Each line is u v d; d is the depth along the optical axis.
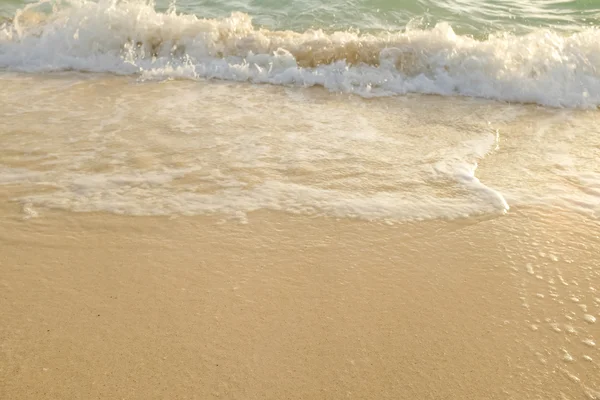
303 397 2.14
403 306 2.63
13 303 2.56
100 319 2.49
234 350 2.35
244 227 3.20
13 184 3.57
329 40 6.57
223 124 4.61
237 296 2.66
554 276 2.86
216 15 7.72
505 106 5.38
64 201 3.40
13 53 6.37
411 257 2.99
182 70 5.93
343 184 3.68
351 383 2.21
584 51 6.07
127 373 2.21
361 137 4.44
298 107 5.11
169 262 2.89
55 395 2.10
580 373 2.27
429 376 2.25
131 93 5.34
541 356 2.36
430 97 5.58
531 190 3.68
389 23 7.50
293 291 2.71
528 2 8.40
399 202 3.48
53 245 3.00
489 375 2.26
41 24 7.04
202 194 3.52
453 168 3.92
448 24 6.94
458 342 2.42
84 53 6.44
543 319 2.56
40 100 5.07
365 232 3.18
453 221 3.30
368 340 2.42
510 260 2.97
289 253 2.99
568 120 5.02
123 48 6.54
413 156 4.11
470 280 2.82
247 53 6.41
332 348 2.38
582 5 8.21
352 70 6.07
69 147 4.10
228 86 5.66
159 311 2.55
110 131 4.39
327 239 3.11
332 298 2.67
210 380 2.20
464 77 5.88
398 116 4.98
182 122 4.62
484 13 7.89
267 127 4.58
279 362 2.29
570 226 3.29
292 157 4.04
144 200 3.43
